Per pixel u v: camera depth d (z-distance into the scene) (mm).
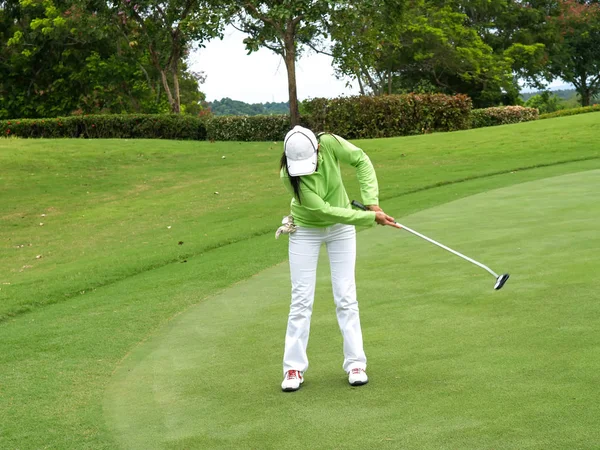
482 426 3441
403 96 23219
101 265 9172
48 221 13656
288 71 25016
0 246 11805
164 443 3674
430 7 35906
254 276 7484
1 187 16688
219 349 5184
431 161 16266
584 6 46062
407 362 4457
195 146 21578
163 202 14492
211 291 7043
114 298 7277
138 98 39031
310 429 3654
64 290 8000
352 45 27078
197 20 25203
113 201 15250
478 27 40781
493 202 10109
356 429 3588
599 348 4289
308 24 24422
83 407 4305
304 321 4309
